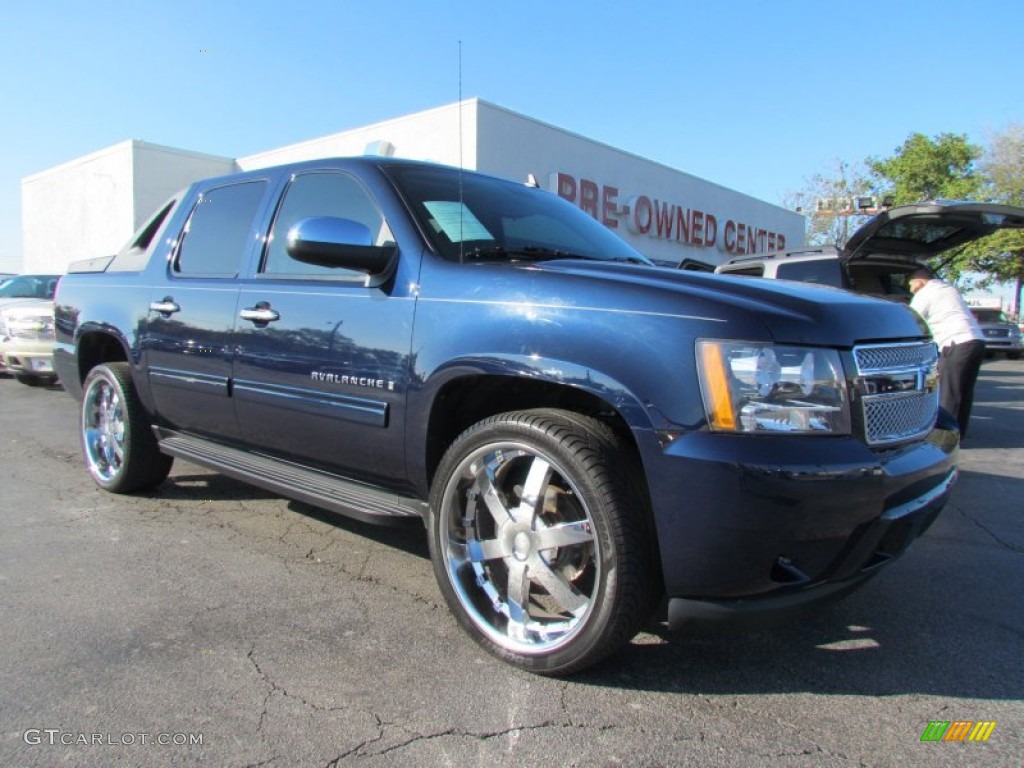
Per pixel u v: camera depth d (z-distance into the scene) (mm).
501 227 3262
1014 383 14680
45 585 3215
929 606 3221
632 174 18609
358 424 3008
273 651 2660
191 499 4594
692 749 2133
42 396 9383
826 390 2229
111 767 1996
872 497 2217
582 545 2482
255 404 3477
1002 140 32188
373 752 2088
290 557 3621
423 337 2777
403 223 3033
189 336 3840
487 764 2045
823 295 2533
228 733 2162
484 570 2723
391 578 3375
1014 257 29766
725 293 2363
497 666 2580
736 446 2127
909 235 6715
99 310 4566
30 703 2297
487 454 2627
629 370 2285
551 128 15977
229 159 21438
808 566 2240
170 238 4270
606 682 2492
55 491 4750
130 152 19688
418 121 15570
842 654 2744
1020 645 2852
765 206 25094
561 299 2488
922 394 2643
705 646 2773
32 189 25625
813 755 2115
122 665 2539
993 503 4969
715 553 2170
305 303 3240
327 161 3500
